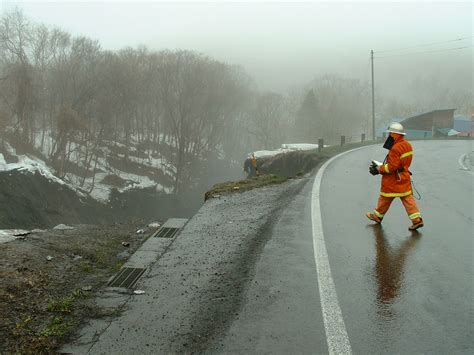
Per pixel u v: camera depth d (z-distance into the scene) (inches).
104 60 2134.6
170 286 196.9
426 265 219.3
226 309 172.9
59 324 162.6
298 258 229.0
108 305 179.9
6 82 1718.8
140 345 148.6
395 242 256.7
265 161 1296.8
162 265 223.5
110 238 289.3
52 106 1961.1
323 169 619.5
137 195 1931.6
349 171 593.0
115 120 2351.1
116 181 1939.0
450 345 146.9
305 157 1048.8
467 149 960.3
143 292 191.5
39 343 149.0
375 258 229.3
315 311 170.6
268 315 167.5
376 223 299.0
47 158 1781.5
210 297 184.2
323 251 239.6
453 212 336.2
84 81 1918.1
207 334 154.6
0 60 1854.1
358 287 192.9
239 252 239.5
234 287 193.6
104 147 2271.2
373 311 170.7
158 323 163.2
